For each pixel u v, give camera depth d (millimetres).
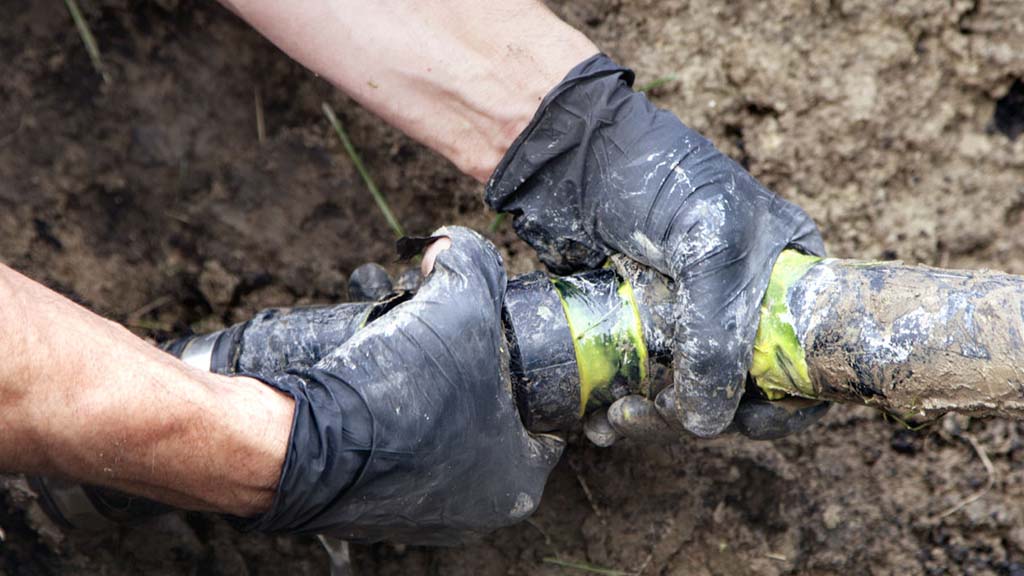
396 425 1057
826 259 1082
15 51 1225
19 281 1028
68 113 1229
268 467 1046
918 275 1056
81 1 1229
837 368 1062
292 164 1238
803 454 1197
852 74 1223
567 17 1238
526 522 1199
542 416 1099
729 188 1081
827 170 1221
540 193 1131
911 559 1187
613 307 1092
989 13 1217
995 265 1216
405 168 1236
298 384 1061
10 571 1189
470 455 1074
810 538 1191
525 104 1123
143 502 1146
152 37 1234
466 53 1126
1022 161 1216
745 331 1066
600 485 1200
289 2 1130
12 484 1179
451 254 1086
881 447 1197
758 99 1226
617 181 1096
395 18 1129
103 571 1191
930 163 1221
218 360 1126
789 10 1229
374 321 1075
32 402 1008
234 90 1237
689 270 1066
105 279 1228
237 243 1233
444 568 1199
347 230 1238
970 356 1034
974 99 1223
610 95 1103
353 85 1144
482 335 1074
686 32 1234
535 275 1111
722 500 1195
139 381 1024
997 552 1183
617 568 1195
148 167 1233
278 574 1200
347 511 1064
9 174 1224
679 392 1073
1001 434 1190
